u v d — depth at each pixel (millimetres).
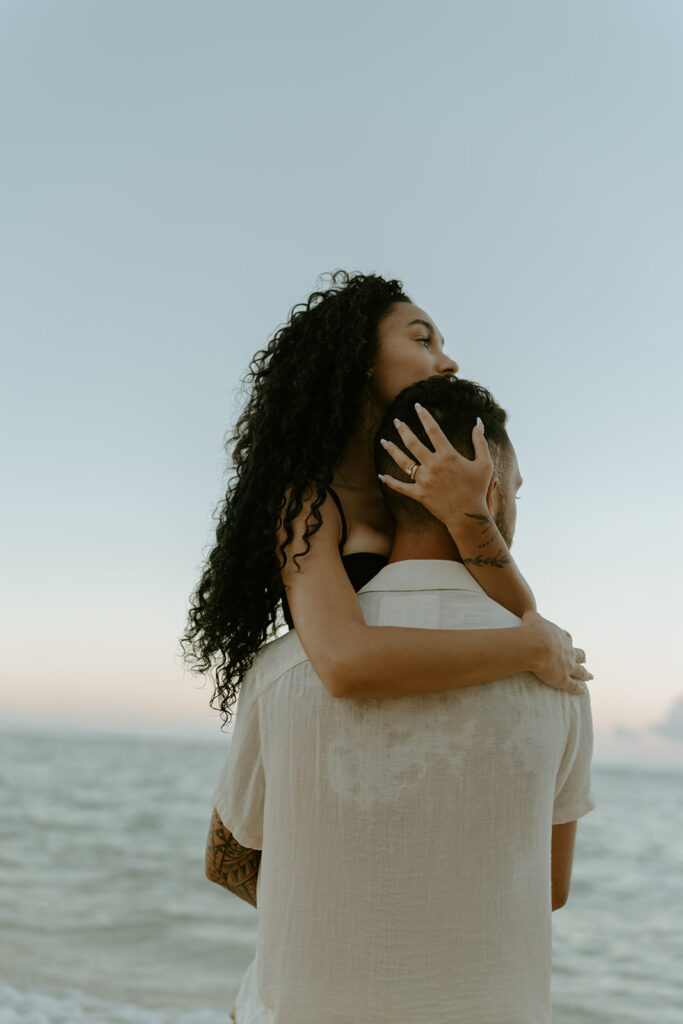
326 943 1058
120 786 28656
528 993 1056
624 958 10758
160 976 8031
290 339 1438
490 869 1055
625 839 21906
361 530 1284
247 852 1309
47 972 7578
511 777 1067
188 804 24266
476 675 1059
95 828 19359
